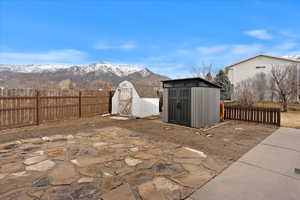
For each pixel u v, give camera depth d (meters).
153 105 12.39
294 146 4.72
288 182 2.73
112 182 2.68
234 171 3.13
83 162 3.48
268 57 22.94
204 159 3.72
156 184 2.64
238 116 9.33
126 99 11.73
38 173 2.95
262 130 6.92
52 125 7.86
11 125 6.88
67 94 9.45
